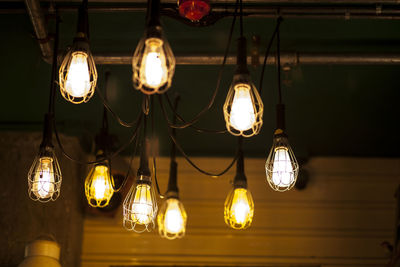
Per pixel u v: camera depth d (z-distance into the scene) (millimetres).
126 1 4523
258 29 4855
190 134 6105
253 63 4941
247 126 3209
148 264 5988
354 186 6301
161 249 6043
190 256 6016
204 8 3756
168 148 6281
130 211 4074
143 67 2859
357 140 6219
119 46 5039
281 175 3643
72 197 5730
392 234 6117
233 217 3988
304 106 5809
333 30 4887
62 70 3324
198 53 4973
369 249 6055
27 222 5641
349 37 4961
